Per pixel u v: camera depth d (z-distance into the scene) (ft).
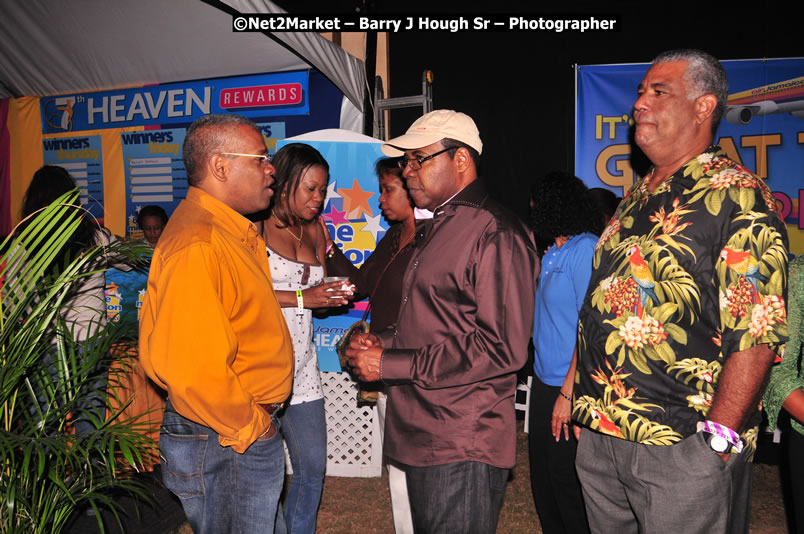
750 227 5.19
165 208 17.28
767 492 13.16
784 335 5.06
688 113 5.75
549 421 9.08
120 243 8.68
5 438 6.45
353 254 12.85
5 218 18.85
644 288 5.73
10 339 7.02
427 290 6.88
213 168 6.59
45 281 7.70
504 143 18.49
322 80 15.42
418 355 6.68
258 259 7.06
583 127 17.84
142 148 17.26
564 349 8.87
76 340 10.03
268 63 15.38
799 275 6.30
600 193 11.50
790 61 16.53
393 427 7.09
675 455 5.60
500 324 6.48
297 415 9.20
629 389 5.82
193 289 5.83
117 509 11.43
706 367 5.50
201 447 6.43
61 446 6.70
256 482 6.61
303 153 9.42
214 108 16.42
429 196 7.16
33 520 6.99
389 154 7.66
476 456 6.61
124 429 7.38
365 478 13.89
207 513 6.51
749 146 16.94
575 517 8.89
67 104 17.89
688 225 5.54
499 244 6.57
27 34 15.87
